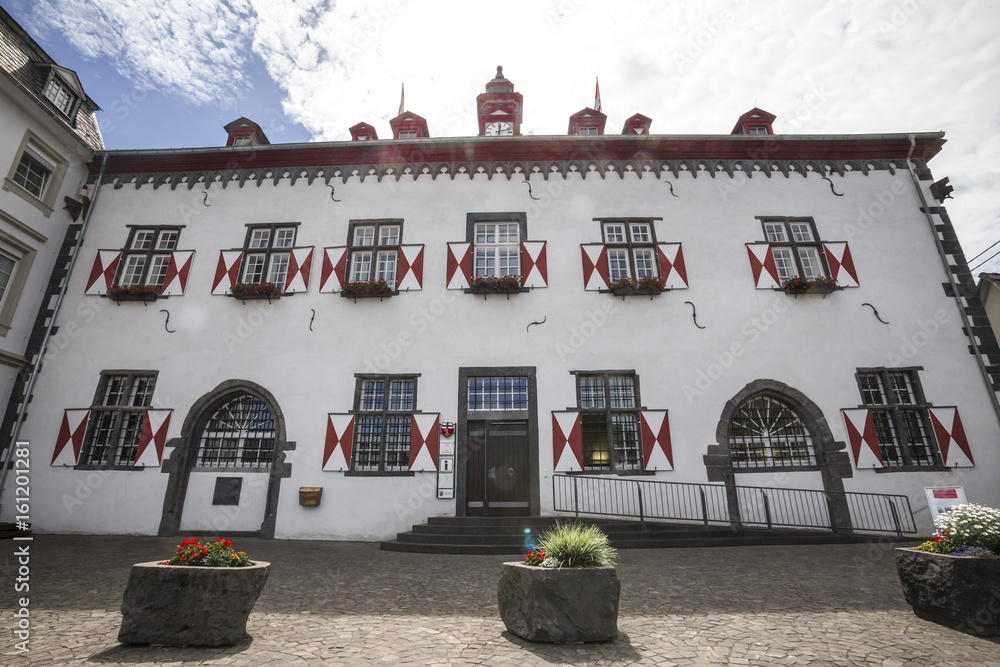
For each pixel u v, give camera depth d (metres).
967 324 10.83
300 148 12.29
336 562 7.38
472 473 10.27
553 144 12.21
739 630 4.27
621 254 11.77
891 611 4.80
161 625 3.80
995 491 9.77
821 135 12.07
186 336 11.05
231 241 11.91
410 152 12.42
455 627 4.36
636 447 10.34
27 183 11.28
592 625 3.97
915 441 10.30
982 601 4.12
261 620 4.50
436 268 11.46
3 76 10.14
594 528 4.56
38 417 10.51
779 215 11.84
